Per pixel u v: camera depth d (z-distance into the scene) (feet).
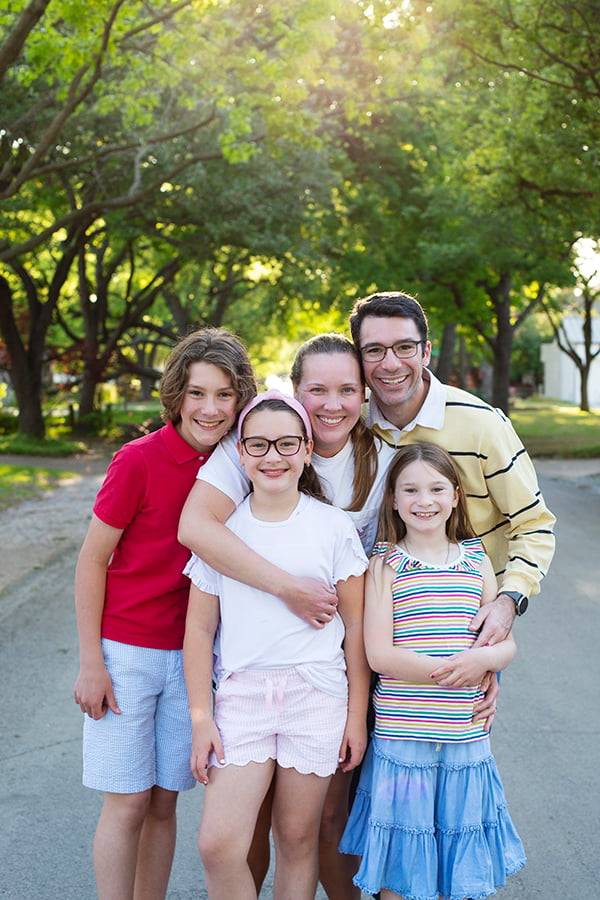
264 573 8.52
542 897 10.43
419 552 9.30
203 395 8.98
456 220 79.10
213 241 68.69
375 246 85.81
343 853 9.37
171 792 9.75
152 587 9.27
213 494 8.90
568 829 12.01
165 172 59.62
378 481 9.52
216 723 8.77
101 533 9.19
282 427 8.54
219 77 38.65
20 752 14.57
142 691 9.27
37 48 30.68
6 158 50.42
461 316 94.99
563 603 24.64
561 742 14.87
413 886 8.71
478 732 8.92
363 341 9.33
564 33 37.88
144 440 9.34
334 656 8.93
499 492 9.67
